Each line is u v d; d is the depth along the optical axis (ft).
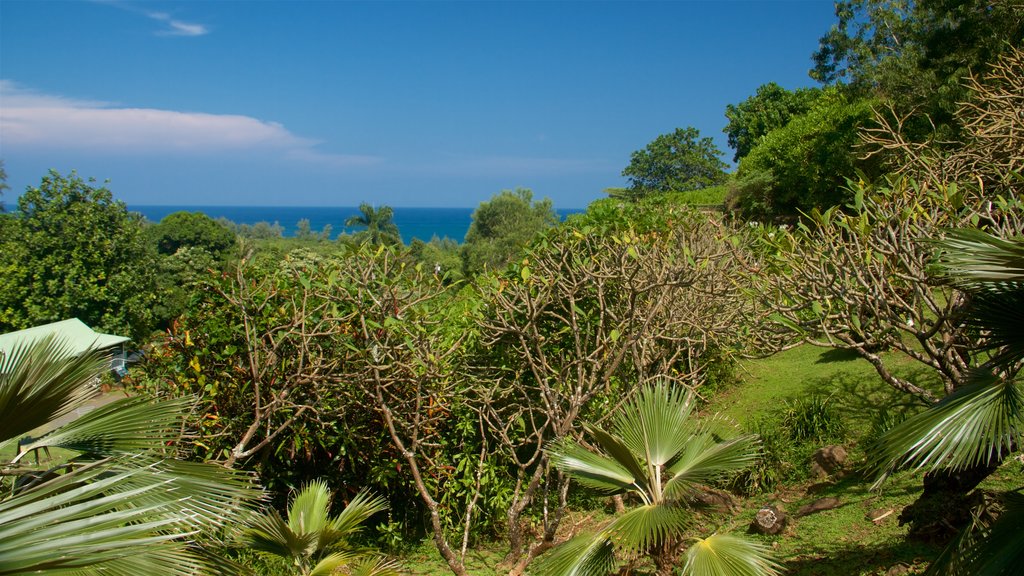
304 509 16.80
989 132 20.84
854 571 15.15
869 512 18.12
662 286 19.39
